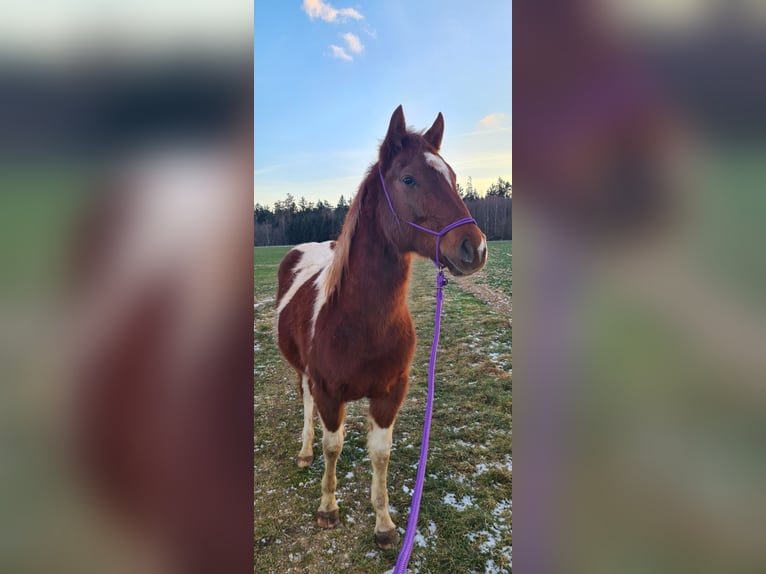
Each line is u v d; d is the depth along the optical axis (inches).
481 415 87.5
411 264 66.4
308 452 87.0
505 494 74.3
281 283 97.8
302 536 71.8
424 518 72.1
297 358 85.4
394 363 65.9
